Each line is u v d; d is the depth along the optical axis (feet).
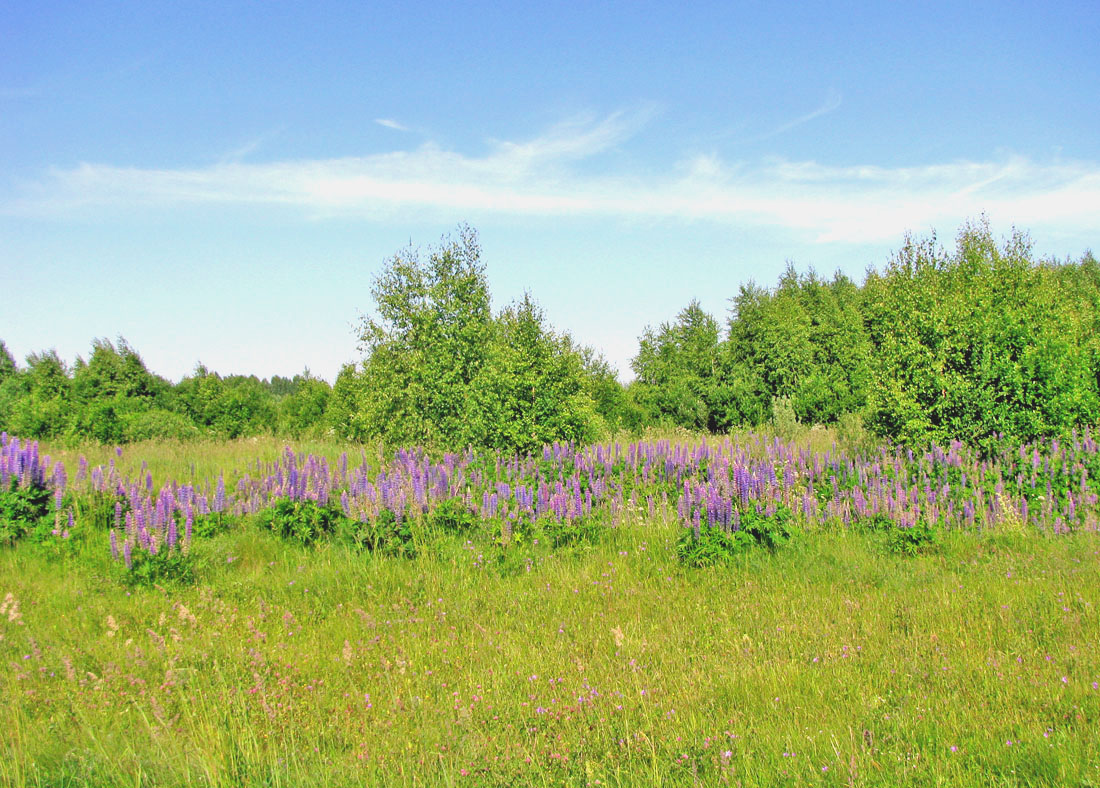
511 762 14.92
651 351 127.44
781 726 16.71
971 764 14.57
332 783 14.24
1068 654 20.53
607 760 14.99
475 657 21.74
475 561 31.65
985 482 41.45
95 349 120.98
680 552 32.22
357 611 24.94
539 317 59.93
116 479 37.19
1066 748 14.98
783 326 105.70
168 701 18.01
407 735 16.47
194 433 84.64
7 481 34.30
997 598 26.08
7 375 146.72
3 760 14.55
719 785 13.91
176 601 26.48
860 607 25.71
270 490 40.29
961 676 19.33
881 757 14.88
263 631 23.76
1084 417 55.16
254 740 15.56
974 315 53.01
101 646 21.98
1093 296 98.99
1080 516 38.37
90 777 14.28
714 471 39.50
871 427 58.23
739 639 22.89
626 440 77.66
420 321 58.44
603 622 24.97
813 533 35.12
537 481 43.52
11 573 29.63
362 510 33.99
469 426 55.52
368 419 59.72
